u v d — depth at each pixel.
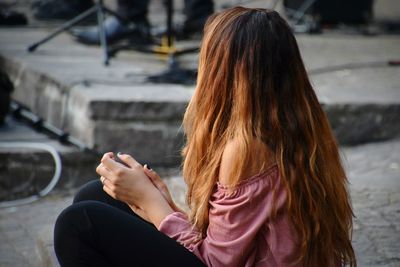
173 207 5.44
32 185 11.27
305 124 4.67
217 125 4.72
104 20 16.52
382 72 14.20
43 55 14.49
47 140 11.74
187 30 16.59
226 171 4.61
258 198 4.57
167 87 12.06
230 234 4.60
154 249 4.90
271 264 4.62
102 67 13.43
